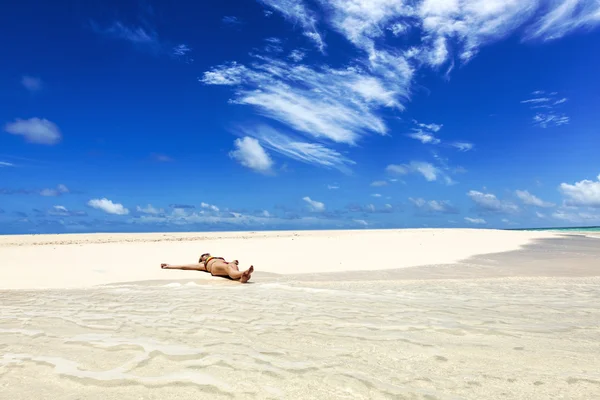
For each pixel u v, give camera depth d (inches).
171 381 102.9
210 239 829.8
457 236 922.7
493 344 136.4
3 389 98.3
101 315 180.4
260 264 440.5
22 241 739.4
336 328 156.8
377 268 409.7
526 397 93.7
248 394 95.2
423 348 131.6
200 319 172.1
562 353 127.0
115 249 567.2
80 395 95.0
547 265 432.8
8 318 173.9
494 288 274.7
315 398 93.0
